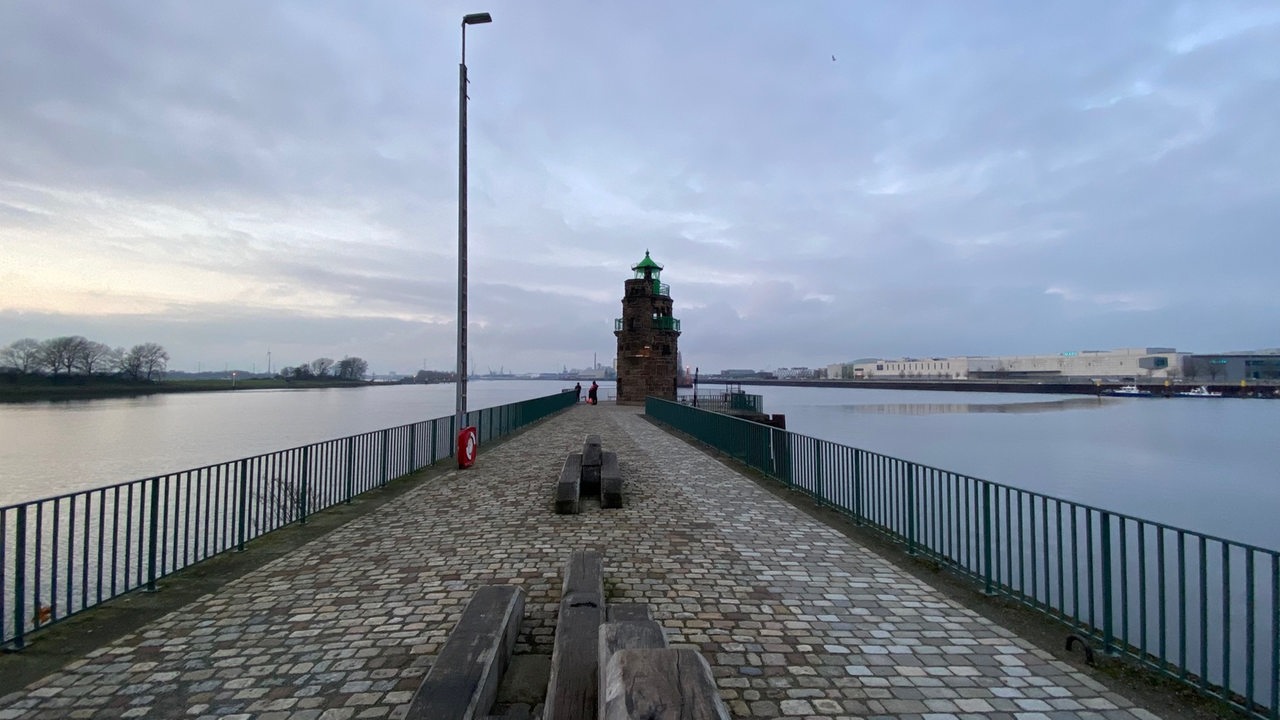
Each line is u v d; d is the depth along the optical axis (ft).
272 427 192.03
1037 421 273.54
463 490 36.70
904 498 26.09
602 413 115.96
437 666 12.28
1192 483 140.56
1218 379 525.34
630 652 9.73
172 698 13.48
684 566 22.34
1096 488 134.41
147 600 18.99
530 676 14.25
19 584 16.12
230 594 19.54
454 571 21.72
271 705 13.21
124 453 135.13
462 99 52.65
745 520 29.30
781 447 38.93
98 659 15.25
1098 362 594.24
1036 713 13.19
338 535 26.55
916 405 387.55
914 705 13.41
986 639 16.60
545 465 46.96
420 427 45.70
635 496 34.83
